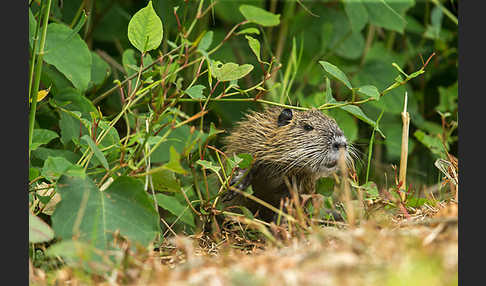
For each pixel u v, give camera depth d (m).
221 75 4.30
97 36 6.75
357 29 6.42
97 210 3.87
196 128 6.33
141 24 4.27
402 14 6.53
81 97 4.93
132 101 4.82
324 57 7.12
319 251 3.29
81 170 3.96
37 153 4.69
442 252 3.11
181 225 5.54
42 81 5.12
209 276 3.16
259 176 5.34
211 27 7.15
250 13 4.14
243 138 5.43
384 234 3.56
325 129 5.07
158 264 3.75
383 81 7.04
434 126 7.21
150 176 4.42
